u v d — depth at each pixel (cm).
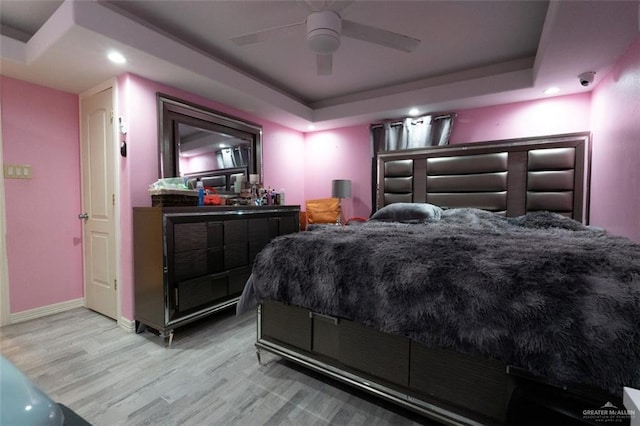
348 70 313
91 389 161
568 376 98
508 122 324
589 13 170
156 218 215
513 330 107
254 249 290
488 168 320
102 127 257
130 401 152
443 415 125
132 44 201
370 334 145
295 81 342
